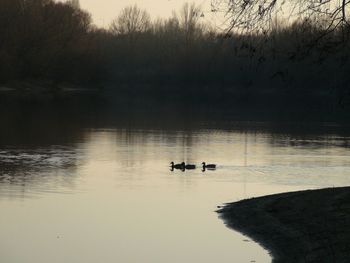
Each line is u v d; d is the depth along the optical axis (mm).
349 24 17438
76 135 60500
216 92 151125
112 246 21969
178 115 90125
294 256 20531
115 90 166625
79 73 153250
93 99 127125
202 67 118750
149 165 42469
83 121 76438
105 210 27781
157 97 139875
